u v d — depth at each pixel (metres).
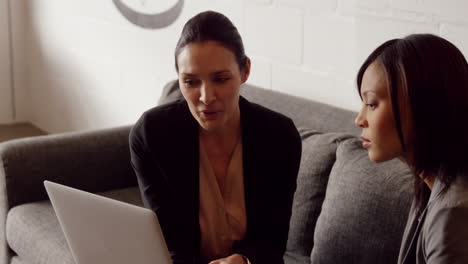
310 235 1.83
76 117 4.04
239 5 2.68
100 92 3.76
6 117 4.60
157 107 1.63
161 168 1.58
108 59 3.62
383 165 1.65
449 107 1.07
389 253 1.57
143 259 1.35
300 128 2.03
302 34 2.40
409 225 1.17
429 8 1.96
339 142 1.84
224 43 1.37
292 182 1.61
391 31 2.07
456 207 1.02
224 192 1.60
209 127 1.40
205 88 1.37
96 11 3.65
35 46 4.39
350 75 2.24
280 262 1.62
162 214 1.62
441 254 1.03
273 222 1.60
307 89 2.42
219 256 1.63
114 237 1.37
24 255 2.13
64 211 1.46
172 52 3.12
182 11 3.01
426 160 1.08
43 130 4.47
